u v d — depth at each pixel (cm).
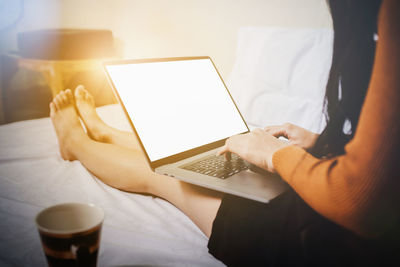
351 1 51
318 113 120
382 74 42
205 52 167
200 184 62
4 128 124
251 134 65
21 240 59
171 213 74
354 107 52
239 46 144
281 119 128
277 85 131
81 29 202
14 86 216
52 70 192
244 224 56
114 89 75
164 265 54
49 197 76
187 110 85
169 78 87
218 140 86
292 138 85
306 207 51
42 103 213
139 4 180
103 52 191
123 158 80
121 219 68
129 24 186
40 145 109
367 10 50
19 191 78
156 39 179
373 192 43
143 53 186
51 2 205
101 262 54
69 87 199
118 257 56
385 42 42
